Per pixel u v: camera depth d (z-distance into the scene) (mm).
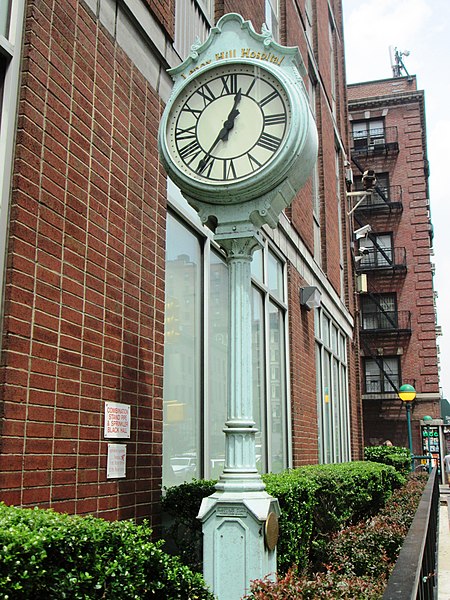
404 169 34594
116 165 5293
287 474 7168
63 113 4574
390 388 32062
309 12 15922
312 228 13805
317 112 15914
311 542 6379
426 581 3816
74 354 4453
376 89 36281
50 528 2727
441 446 30906
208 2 8227
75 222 4602
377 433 31766
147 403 5469
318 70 15945
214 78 4699
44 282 4184
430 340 32219
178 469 6133
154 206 5957
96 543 2822
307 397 11844
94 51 5102
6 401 3725
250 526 3930
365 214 34312
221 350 7441
